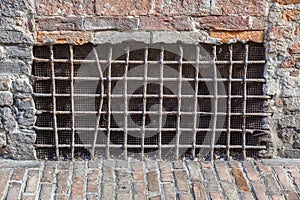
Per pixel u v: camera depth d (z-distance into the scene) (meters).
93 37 3.18
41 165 3.36
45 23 3.14
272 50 3.24
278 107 3.37
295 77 3.30
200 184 3.13
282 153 3.46
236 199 2.96
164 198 2.96
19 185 3.08
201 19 3.17
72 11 3.13
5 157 3.44
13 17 3.12
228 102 3.33
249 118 3.40
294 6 3.15
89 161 3.42
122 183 3.13
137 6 3.13
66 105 3.34
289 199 2.97
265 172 3.29
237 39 3.21
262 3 3.14
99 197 2.96
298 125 3.40
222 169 3.33
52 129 3.37
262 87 3.33
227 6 3.14
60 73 3.28
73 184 3.11
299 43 3.22
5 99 3.30
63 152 3.46
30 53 3.21
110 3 3.12
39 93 3.30
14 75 3.26
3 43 3.17
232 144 3.46
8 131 3.37
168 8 3.14
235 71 3.31
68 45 3.21
